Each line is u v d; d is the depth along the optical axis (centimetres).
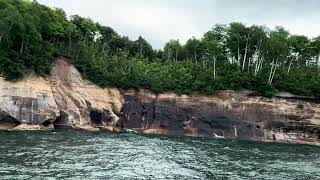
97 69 8981
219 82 9575
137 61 11038
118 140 6238
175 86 9644
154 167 3938
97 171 3509
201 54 11969
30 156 3988
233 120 9250
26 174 3169
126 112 9312
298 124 9206
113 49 12775
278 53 10069
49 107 7475
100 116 8588
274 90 9338
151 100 9581
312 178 3919
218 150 5912
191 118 9400
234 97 9425
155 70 10550
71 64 8544
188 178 3512
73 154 4334
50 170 3394
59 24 9100
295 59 11538
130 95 9500
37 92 7344
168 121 9400
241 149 6325
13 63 7162
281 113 9231
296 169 4453
